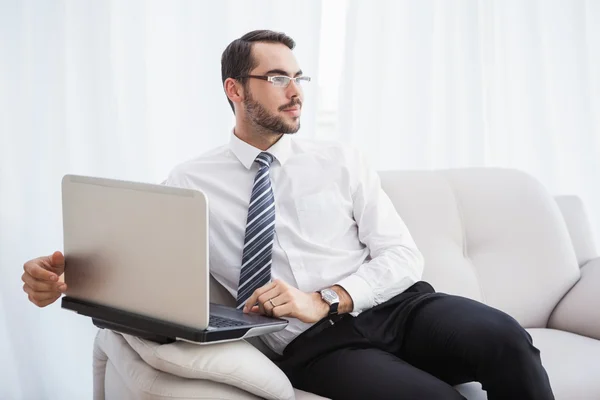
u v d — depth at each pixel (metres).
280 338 1.81
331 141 2.01
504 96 3.06
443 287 2.09
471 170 2.31
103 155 2.57
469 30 2.95
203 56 2.63
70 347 2.62
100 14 2.54
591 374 1.74
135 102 2.59
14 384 2.55
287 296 1.65
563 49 3.13
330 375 1.65
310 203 1.91
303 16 2.70
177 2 2.60
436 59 2.94
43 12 2.52
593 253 2.36
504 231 2.20
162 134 2.63
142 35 2.58
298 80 1.91
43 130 2.54
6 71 2.50
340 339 1.72
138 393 1.49
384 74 2.83
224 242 1.89
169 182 1.98
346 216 1.94
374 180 1.99
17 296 2.54
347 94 2.78
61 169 2.55
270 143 1.95
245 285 1.81
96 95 2.56
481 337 1.58
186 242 1.41
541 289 2.15
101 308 1.58
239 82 1.92
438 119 2.96
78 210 1.62
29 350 2.56
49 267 1.67
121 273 1.54
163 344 1.49
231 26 2.64
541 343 1.95
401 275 1.83
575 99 3.15
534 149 3.10
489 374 1.56
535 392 1.53
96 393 1.96
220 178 1.94
